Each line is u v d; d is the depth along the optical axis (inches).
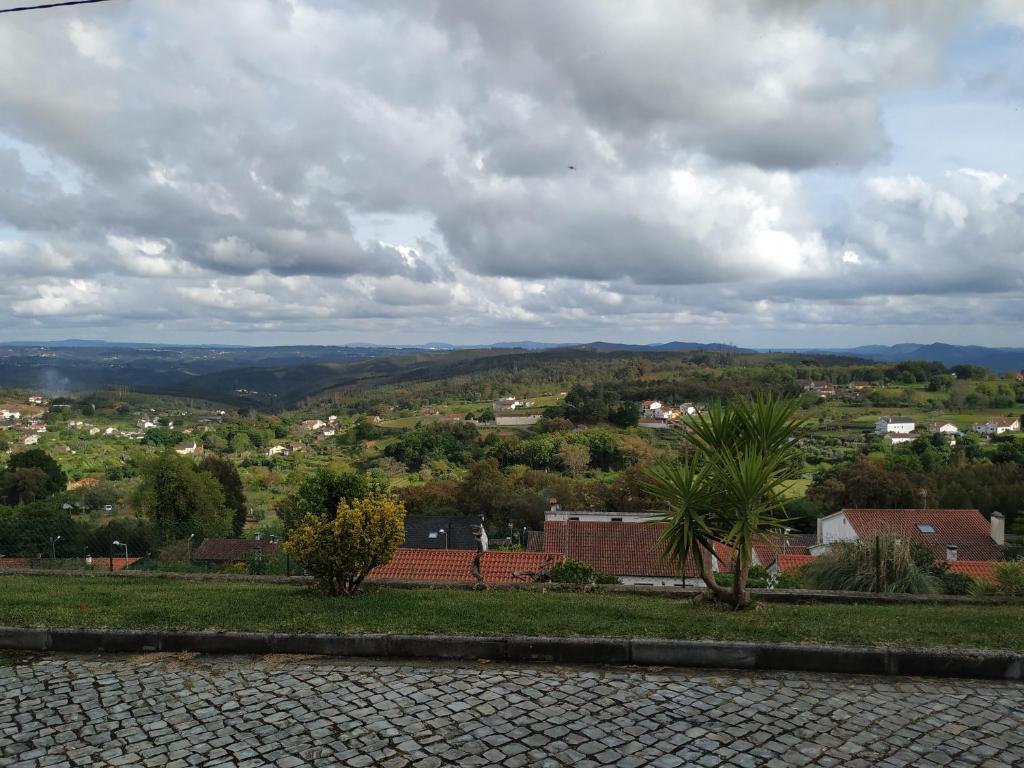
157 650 224.5
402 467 3395.7
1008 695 188.7
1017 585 405.4
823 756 154.1
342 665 212.2
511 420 4589.1
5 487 2250.2
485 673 205.0
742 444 292.2
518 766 149.8
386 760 152.7
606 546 906.7
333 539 295.4
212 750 157.9
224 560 1214.3
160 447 4616.1
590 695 188.2
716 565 865.5
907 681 199.3
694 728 167.9
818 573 418.3
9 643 228.5
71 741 162.6
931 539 1080.2
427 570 769.6
